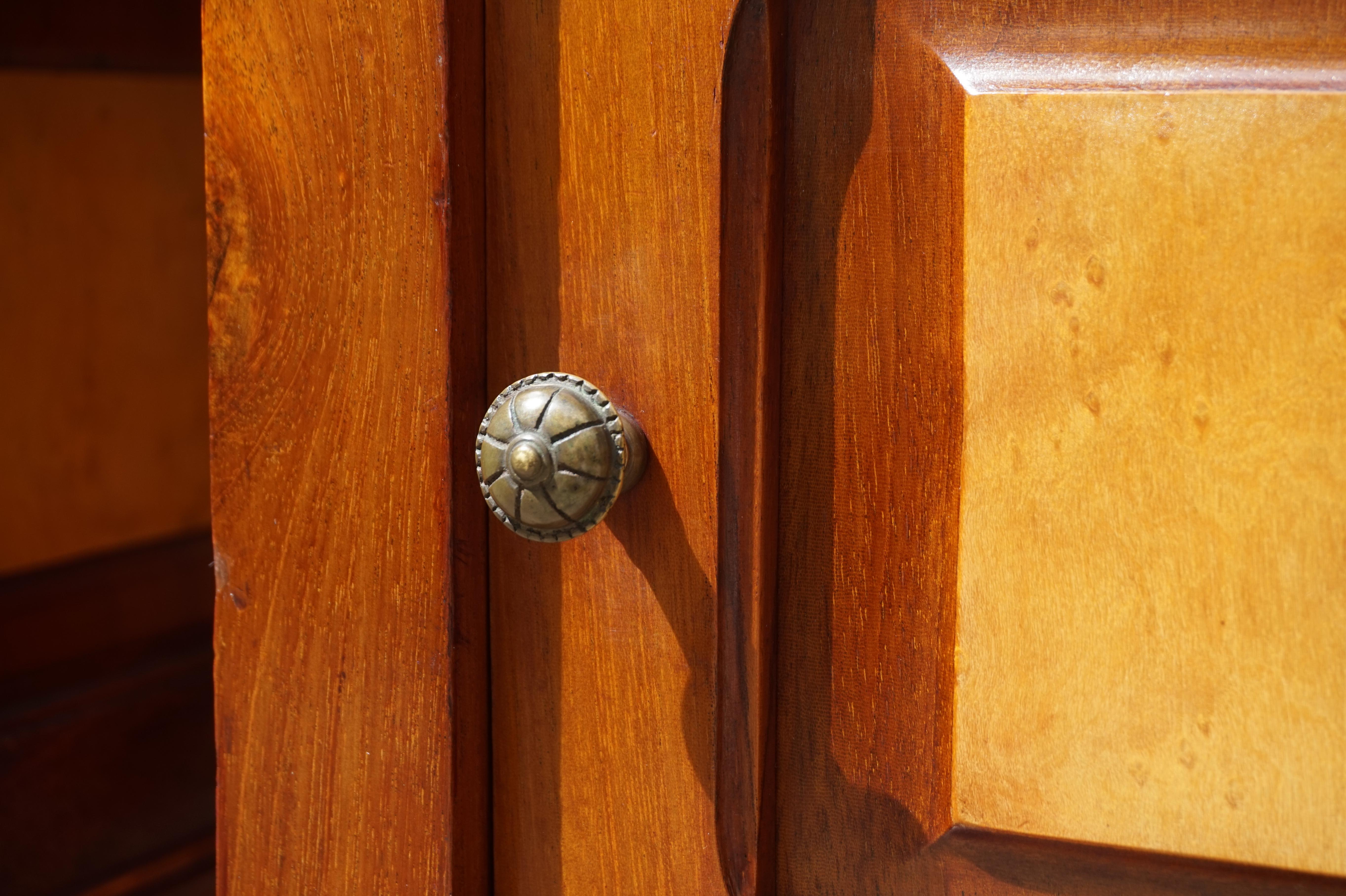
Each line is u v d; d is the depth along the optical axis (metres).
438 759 0.46
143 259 1.12
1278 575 0.43
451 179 0.45
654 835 0.46
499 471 0.42
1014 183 0.43
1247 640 0.43
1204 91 0.43
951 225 0.44
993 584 0.44
